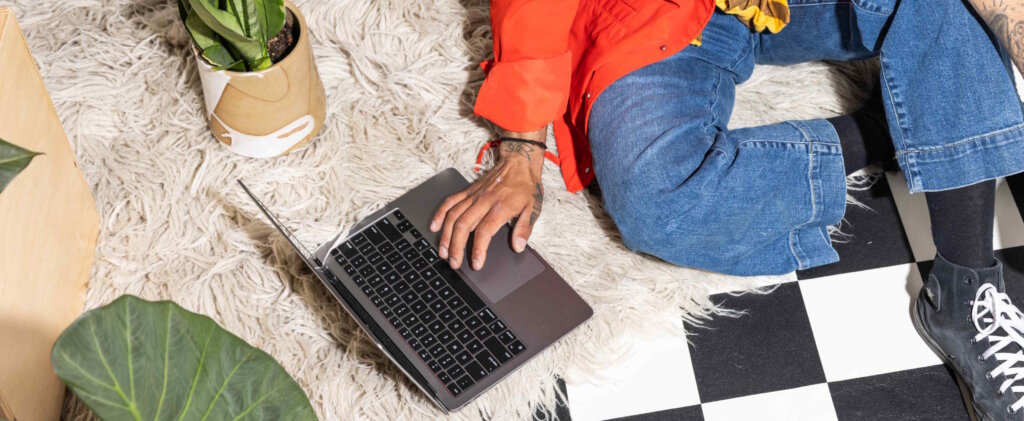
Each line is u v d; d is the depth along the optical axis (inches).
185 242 57.8
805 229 57.1
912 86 51.4
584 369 55.3
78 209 55.0
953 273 54.4
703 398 55.1
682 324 57.4
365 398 53.0
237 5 52.2
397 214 56.4
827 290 58.7
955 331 54.5
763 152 53.8
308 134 61.0
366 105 63.9
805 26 58.5
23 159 22.8
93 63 64.2
